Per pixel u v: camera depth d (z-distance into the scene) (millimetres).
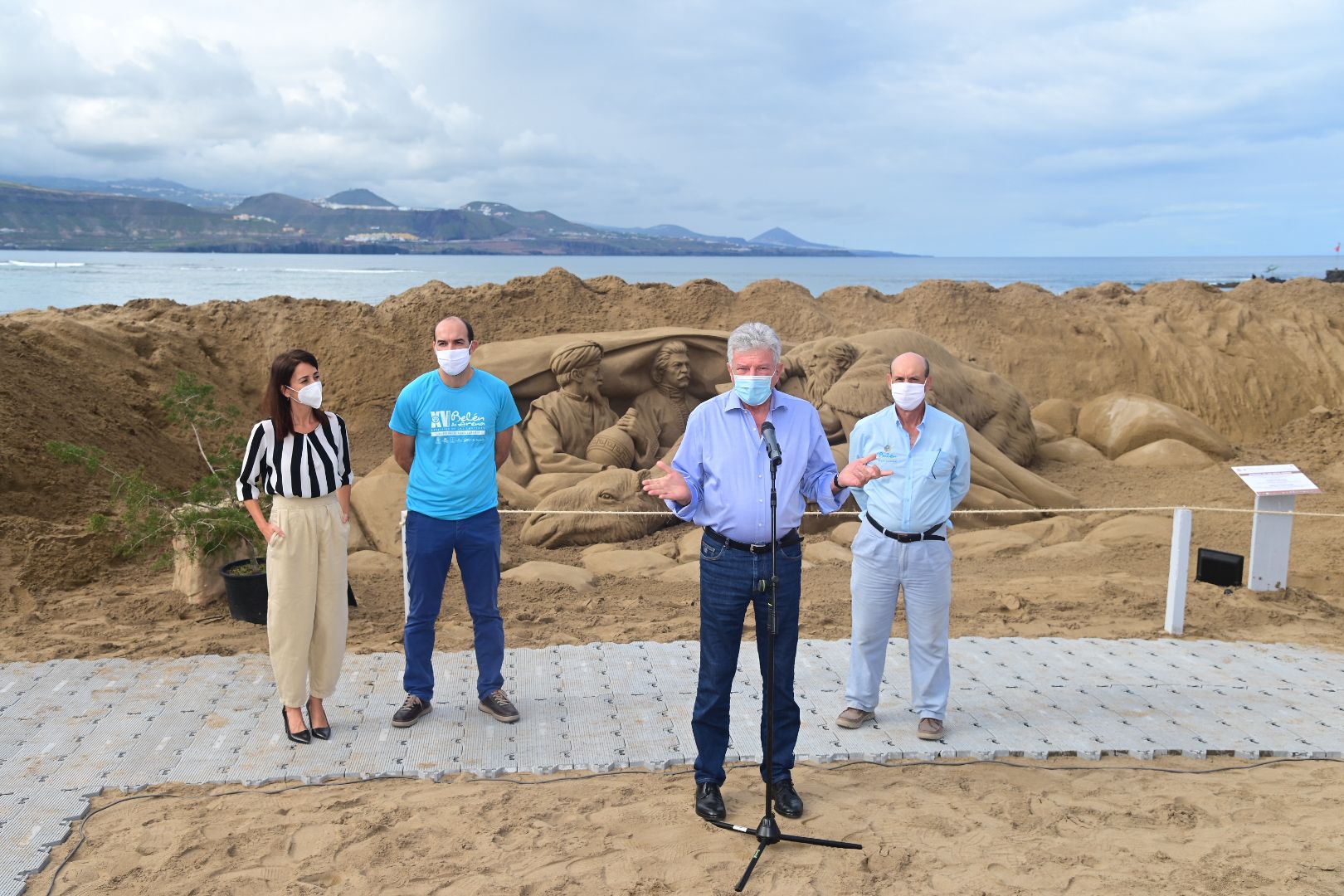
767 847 3861
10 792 4219
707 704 4066
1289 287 18516
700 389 11703
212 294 42312
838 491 3994
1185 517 6629
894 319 17328
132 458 10312
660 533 9734
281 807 4148
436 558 4887
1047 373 16625
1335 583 8633
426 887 3564
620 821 4059
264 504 7461
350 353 13812
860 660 5004
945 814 4156
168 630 6578
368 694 5398
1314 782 4516
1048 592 7770
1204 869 3703
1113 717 5215
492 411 4938
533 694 5434
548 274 15398
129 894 3516
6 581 7379
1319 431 14922
